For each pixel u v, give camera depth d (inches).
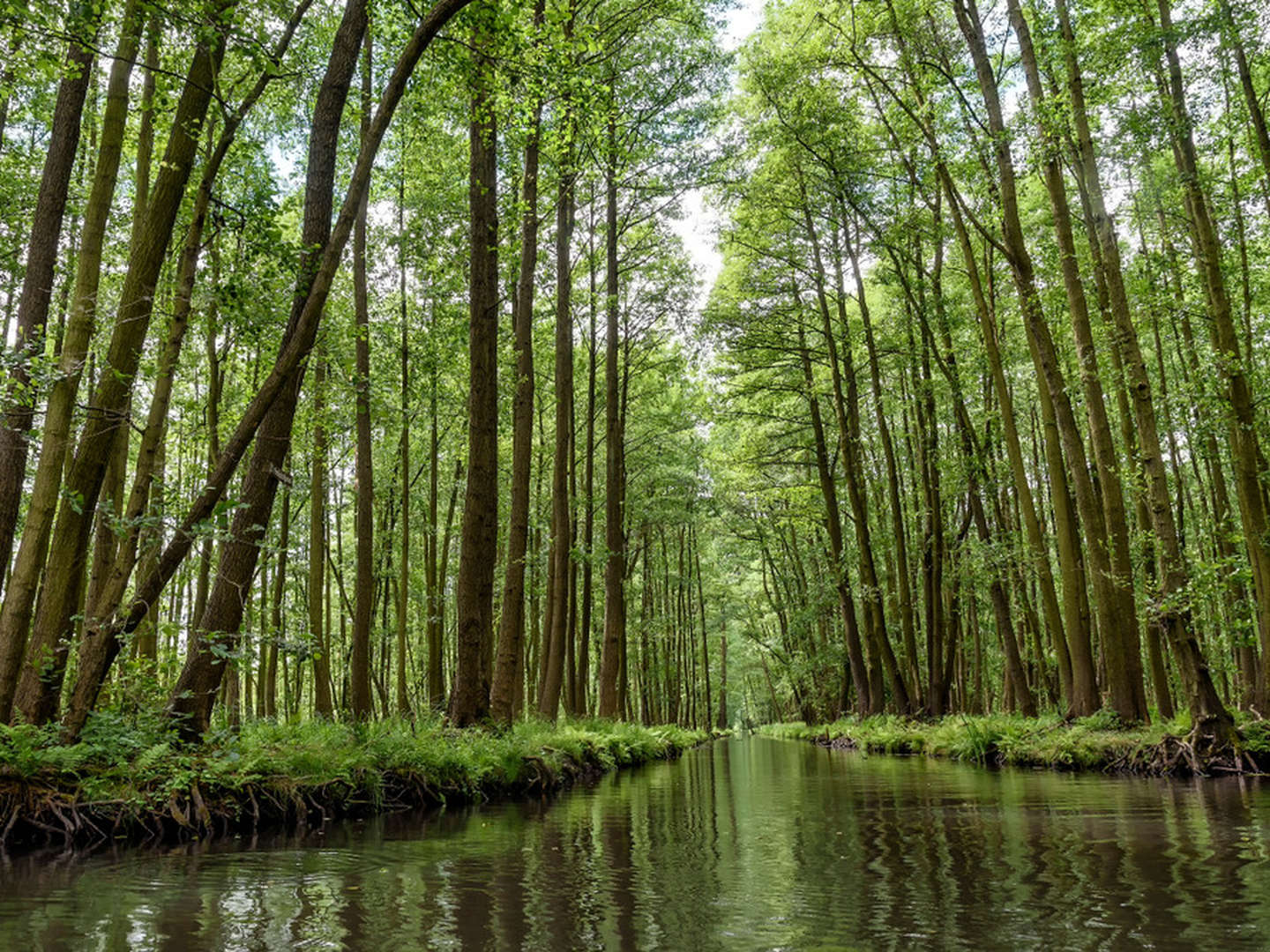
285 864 219.5
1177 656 470.0
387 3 335.3
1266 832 244.2
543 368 1032.8
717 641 2642.7
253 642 315.6
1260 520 485.4
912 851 232.4
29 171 502.6
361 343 601.3
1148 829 256.7
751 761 803.4
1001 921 148.3
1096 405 574.2
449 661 1374.3
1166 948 127.9
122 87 335.9
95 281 322.0
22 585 297.7
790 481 1359.5
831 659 1352.1
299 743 351.6
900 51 714.8
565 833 280.2
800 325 1100.5
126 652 482.6
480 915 161.0
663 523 1357.0
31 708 294.5
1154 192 652.1
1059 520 649.6
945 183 692.1
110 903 173.3
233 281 324.2
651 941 140.1
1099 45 510.6
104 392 309.1
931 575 935.0
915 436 997.2
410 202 713.0
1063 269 576.1
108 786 265.1
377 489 933.8
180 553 277.1
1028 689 783.7
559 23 343.3
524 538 596.4
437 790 366.0
